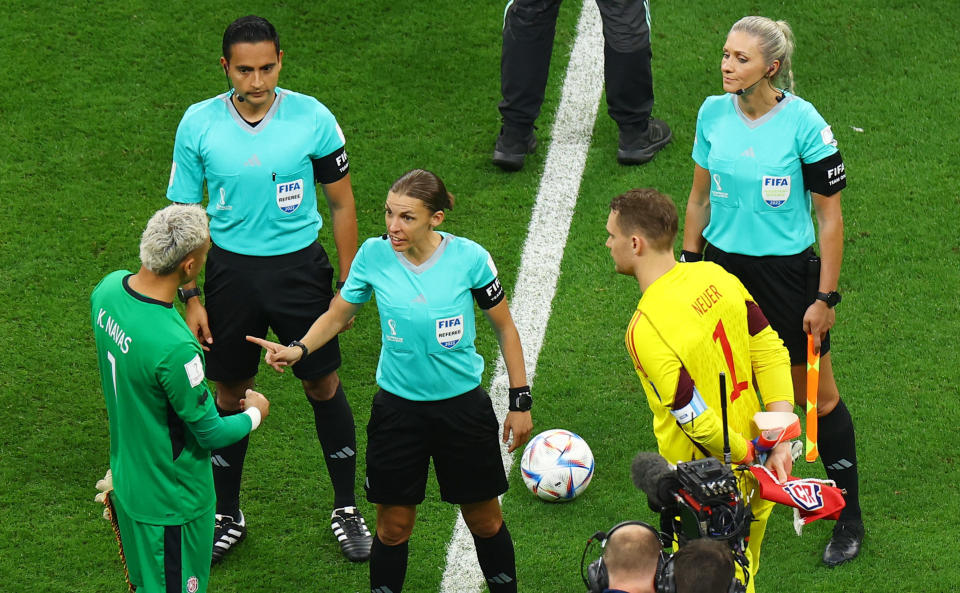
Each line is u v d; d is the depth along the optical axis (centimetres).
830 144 1808
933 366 2316
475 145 2959
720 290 1542
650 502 1432
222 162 1842
